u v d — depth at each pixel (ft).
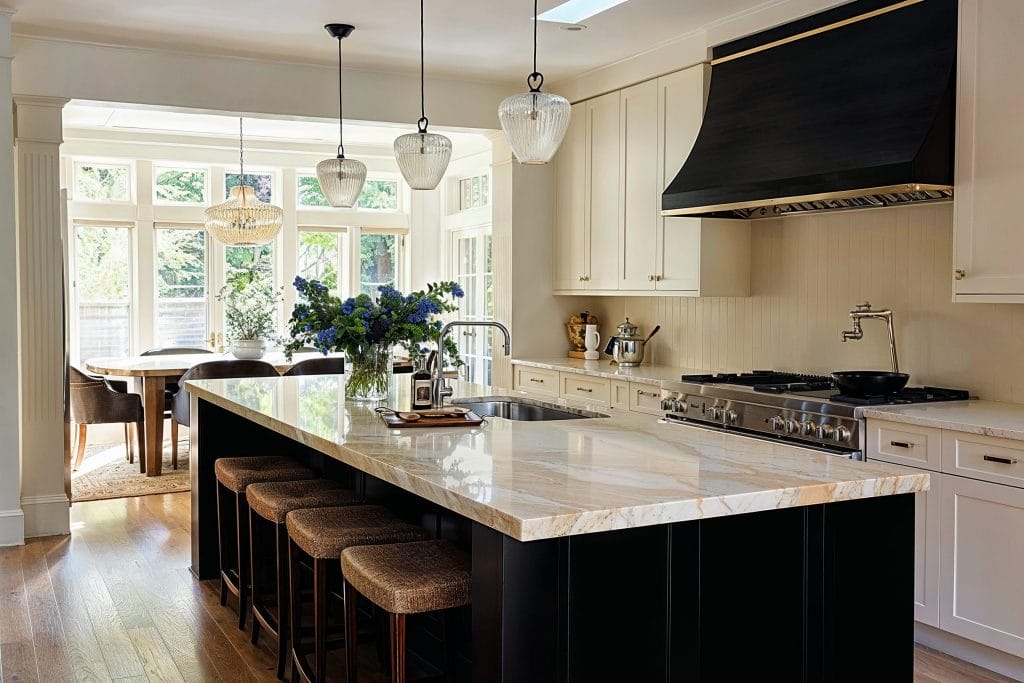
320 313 13.52
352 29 16.29
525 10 15.26
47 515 17.49
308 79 18.85
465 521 9.97
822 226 15.97
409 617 11.41
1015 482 10.82
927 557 11.93
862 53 13.62
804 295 16.38
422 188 13.96
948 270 13.85
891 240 14.73
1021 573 10.83
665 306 19.81
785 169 13.79
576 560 7.12
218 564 15.06
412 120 19.88
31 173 16.98
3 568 15.47
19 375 17.11
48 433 17.48
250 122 25.20
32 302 17.16
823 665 8.14
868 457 12.57
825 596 8.14
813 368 16.26
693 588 7.55
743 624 7.78
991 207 11.80
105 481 22.17
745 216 16.78
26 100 16.85
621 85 18.78
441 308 13.64
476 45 17.44
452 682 9.75
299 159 28.63
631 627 7.32
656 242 17.95
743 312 17.72
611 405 18.19
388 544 9.44
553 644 7.07
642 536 7.34
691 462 8.72
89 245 26.89
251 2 14.83
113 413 22.79
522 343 21.25
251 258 28.58
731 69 16.05
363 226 29.53
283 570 11.80
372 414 12.06
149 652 11.98
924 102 12.38
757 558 7.82
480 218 27.12
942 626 11.78
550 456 9.04
